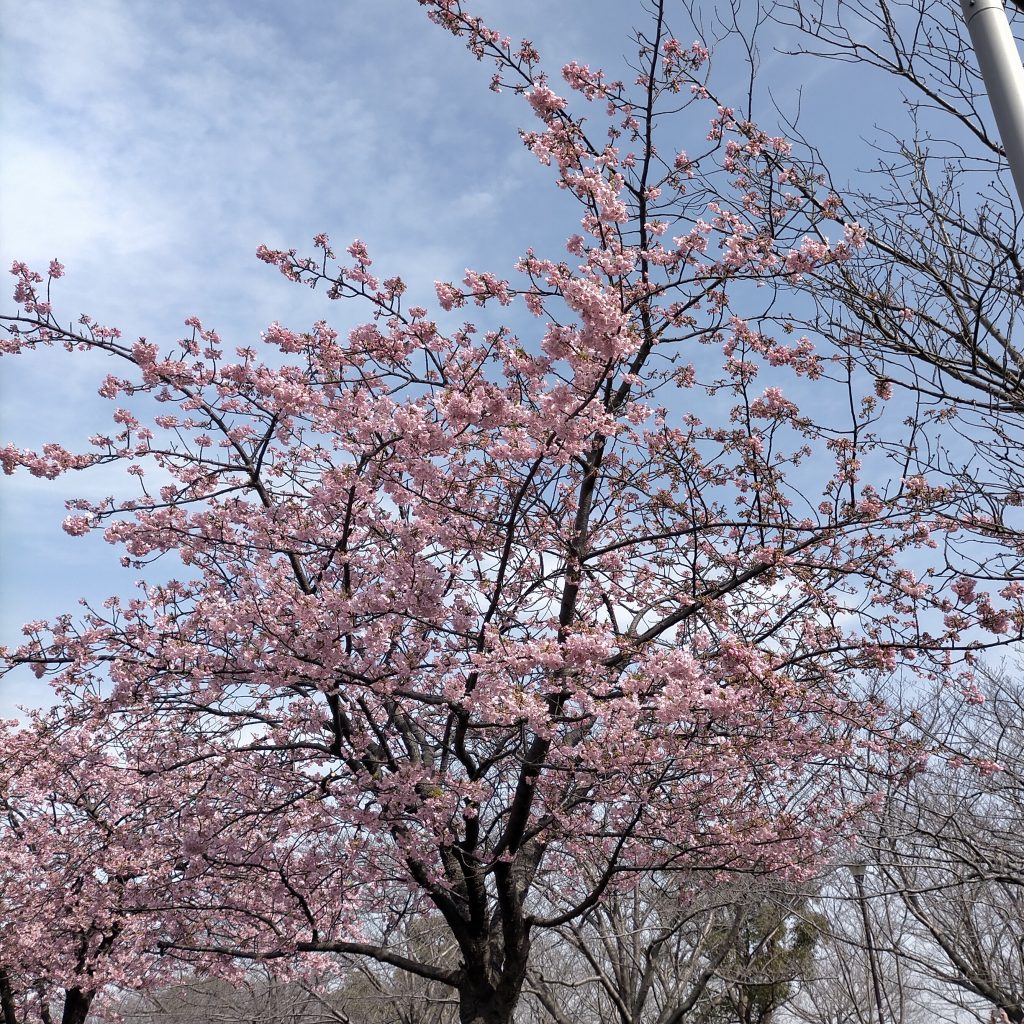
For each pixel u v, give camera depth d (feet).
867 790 27.86
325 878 26.07
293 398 20.35
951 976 33.81
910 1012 42.83
